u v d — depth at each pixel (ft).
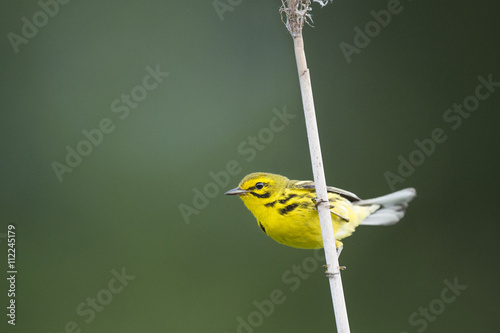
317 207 19.67
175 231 40.37
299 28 19.71
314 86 43.52
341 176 42.24
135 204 40.45
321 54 43.86
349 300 40.09
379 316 39.68
